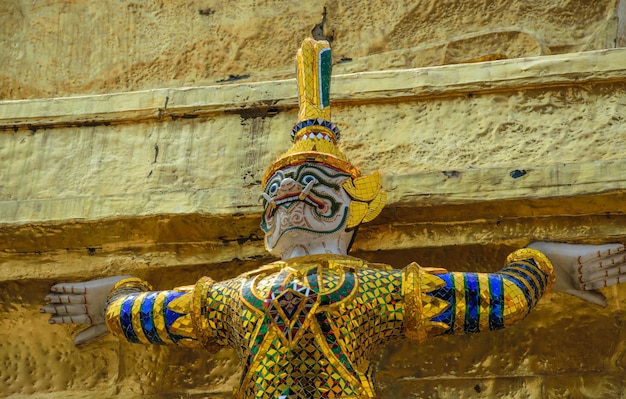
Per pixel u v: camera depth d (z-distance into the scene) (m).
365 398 6.75
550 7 10.40
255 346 6.85
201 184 8.24
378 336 7.04
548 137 8.02
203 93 8.57
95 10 11.00
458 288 6.98
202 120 8.52
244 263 8.13
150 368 8.25
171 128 8.54
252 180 8.20
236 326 7.05
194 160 8.35
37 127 8.69
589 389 7.73
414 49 10.41
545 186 7.64
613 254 7.35
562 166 7.69
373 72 8.44
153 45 10.84
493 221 7.81
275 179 7.42
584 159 7.88
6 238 8.20
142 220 8.05
